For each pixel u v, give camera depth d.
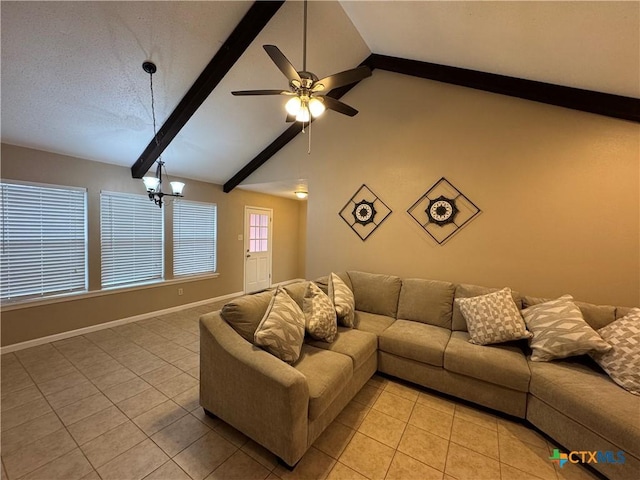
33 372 2.61
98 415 2.03
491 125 2.88
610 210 2.45
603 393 1.66
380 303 3.11
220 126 3.71
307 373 1.83
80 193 3.48
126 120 3.11
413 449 1.79
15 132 2.83
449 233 3.13
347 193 3.79
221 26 2.50
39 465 1.60
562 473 1.63
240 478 1.55
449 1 1.97
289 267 6.95
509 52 2.29
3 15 1.94
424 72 3.08
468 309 2.47
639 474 1.39
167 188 4.43
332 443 1.82
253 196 5.90
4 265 2.96
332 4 2.58
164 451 1.72
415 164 3.30
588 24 1.69
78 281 3.50
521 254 2.79
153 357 2.93
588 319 2.18
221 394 1.84
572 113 2.55
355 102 3.65
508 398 2.05
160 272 4.41
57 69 2.37
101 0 2.04
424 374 2.39
